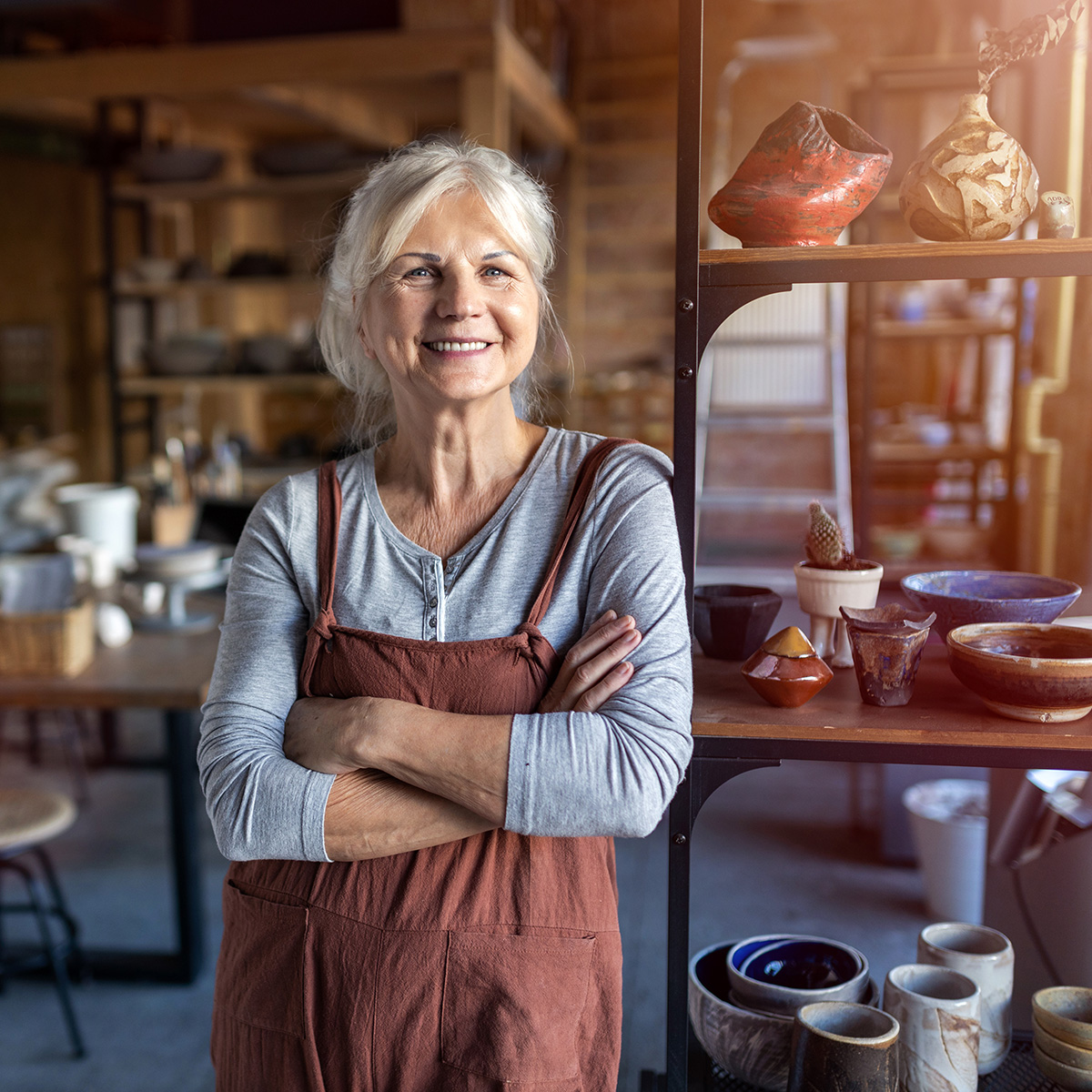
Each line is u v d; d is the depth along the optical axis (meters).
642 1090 1.67
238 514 3.85
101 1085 2.40
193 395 7.18
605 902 1.28
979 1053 1.42
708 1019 1.46
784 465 4.10
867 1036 1.33
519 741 1.16
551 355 1.55
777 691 1.30
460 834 1.21
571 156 6.77
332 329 1.51
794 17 4.45
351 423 1.57
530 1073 1.19
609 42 6.88
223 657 1.35
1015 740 1.20
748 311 4.06
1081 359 2.41
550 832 1.16
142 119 5.50
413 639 1.28
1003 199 1.20
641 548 1.26
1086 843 1.80
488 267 1.24
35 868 3.46
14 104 5.18
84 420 7.55
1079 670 1.18
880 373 6.22
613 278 6.82
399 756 1.18
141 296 5.52
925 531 4.35
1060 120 2.55
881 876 3.26
